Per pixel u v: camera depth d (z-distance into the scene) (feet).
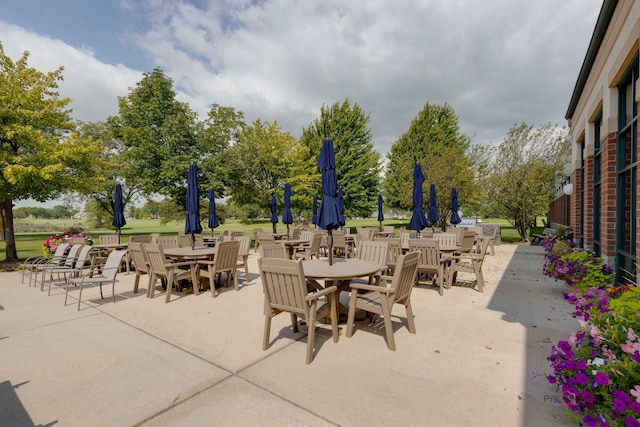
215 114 66.59
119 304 18.74
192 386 9.64
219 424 7.82
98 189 43.47
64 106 38.58
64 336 13.75
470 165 67.56
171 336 13.66
